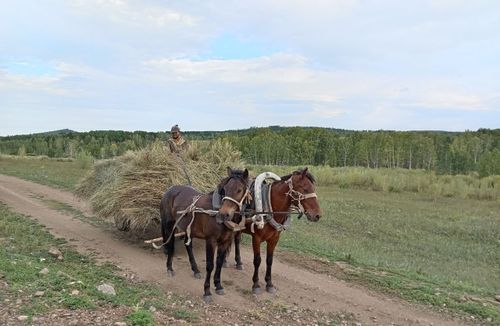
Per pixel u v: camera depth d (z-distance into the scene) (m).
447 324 7.81
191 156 12.08
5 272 7.49
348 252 12.95
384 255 13.17
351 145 70.12
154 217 10.98
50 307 6.32
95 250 11.25
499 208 23.03
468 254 13.89
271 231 8.65
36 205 17.58
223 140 13.15
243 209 8.25
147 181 11.00
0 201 17.72
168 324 6.59
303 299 8.65
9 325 5.65
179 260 10.80
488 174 36.19
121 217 11.71
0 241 10.97
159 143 11.98
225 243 8.60
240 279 9.65
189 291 8.69
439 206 23.30
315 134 74.69
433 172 38.53
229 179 8.07
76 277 8.47
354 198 25.73
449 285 10.05
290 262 11.24
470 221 18.83
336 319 7.75
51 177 28.75
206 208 8.39
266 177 8.79
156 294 8.20
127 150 13.30
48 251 10.49
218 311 7.73
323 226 17.22
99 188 12.86
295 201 8.45
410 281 10.08
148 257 10.91
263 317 7.58
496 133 77.62
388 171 38.25
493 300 9.22
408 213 20.69
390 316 8.04
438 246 14.66
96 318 6.14
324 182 34.03
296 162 69.00
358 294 9.09
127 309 6.66
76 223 14.40
